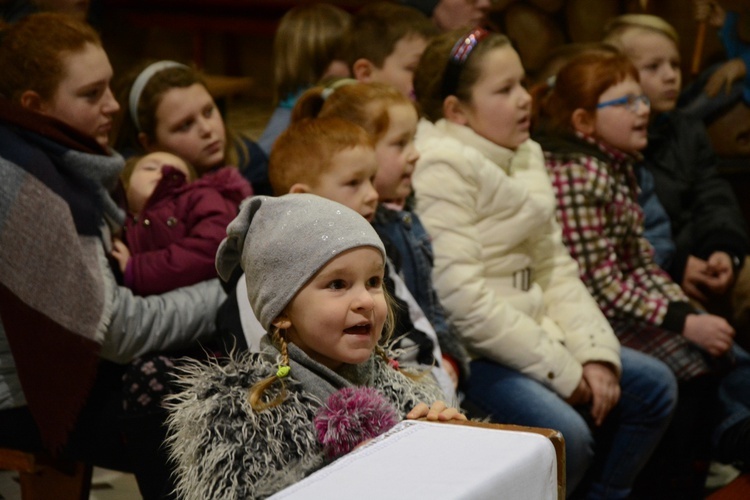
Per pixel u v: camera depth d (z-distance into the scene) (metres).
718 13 3.57
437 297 2.30
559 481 1.14
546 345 2.48
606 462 2.66
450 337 2.30
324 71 3.13
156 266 2.11
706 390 2.88
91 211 2.04
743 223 3.28
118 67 5.49
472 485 1.00
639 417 2.64
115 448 2.07
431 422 1.22
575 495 2.68
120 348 2.00
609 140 2.91
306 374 1.37
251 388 1.31
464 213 2.43
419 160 2.45
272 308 1.38
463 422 1.22
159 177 2.34
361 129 2.06
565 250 2.74
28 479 2.11
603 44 3.12
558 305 2.68
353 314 1.36
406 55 3.04
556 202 2.85
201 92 2.60
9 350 2.03
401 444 1.12
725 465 3.10
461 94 2.56
